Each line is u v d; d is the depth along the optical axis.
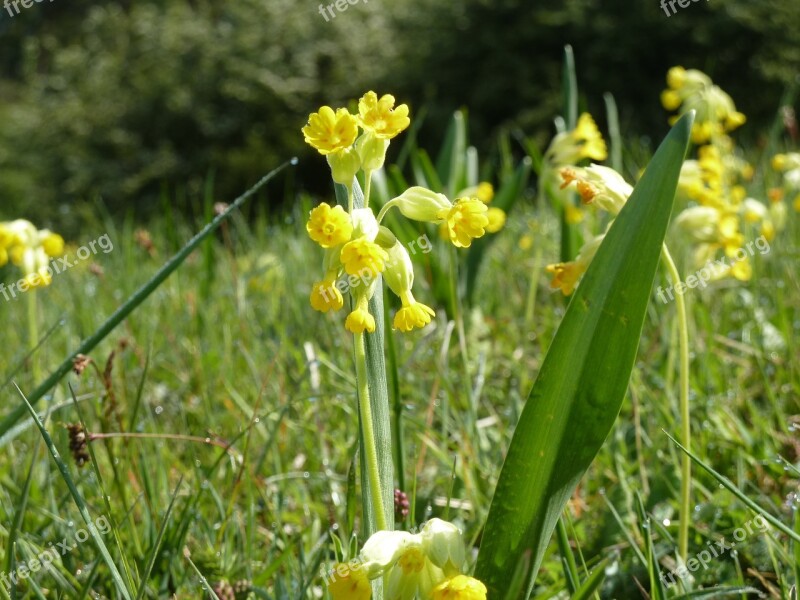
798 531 0.38
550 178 0.75
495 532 0.36
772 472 0.49
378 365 0.37
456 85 2.77
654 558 0.38
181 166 2.86
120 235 1.29
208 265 0.90
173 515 0.47
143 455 0.47
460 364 0.66
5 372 0.69
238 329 0.74
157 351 0.66
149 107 2.91
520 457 0.36
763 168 1.05
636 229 0.36
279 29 3.03
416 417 0.57
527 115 2.60
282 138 2.86
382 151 0.37
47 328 0.79
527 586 0.36
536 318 0.79
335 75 2.95
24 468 0.51
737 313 0.72
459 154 0.91
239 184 2.84
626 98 2.60
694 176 0.65
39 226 2.81
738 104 2.52
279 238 1.05
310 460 0.54
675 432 0.51
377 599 0.36
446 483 0.51
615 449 0.51
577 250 0.78
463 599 0.34
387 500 0.37
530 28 2.65
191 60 2.99
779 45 2.48
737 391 0.56
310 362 0.56
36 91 3.19
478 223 0.37
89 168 2.88
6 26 4.09
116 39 3.21
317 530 0.48
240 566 0.44
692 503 0.48
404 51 2.93
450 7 2.79
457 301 0.57
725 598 0.42
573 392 0.36
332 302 0.36
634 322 0.36
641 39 2.55
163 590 0.43
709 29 2.51
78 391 0.59
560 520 0.39
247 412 0.56
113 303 0.85
